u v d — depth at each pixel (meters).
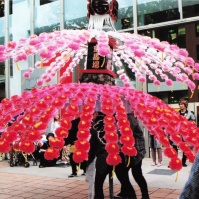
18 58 3.20
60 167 9.91
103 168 3.93
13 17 13.31
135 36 3.70
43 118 3.21
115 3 4.39
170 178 7.65
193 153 3.30
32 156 10.23
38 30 12.88
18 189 6.99
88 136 3.15
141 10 11.06
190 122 3.75
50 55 3.18
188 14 10.27
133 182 7.13
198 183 1.50
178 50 3.57
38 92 3.68
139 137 4.36
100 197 4.13
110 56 4.30
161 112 3.60
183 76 3.75
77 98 3.43
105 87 3.79
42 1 12.82
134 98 3.62
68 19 12.27
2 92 13.34
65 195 6.40
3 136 3.29
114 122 3.33
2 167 10.21
